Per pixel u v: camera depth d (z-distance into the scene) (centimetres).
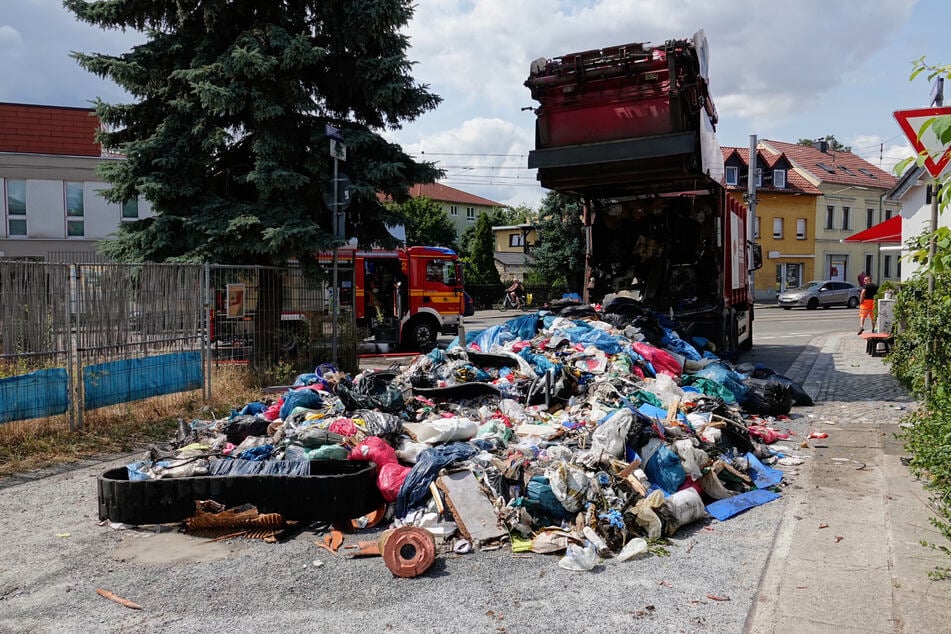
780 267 5016
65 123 2950
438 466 526
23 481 652
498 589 411
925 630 343
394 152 1277
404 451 574
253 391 1051
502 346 961
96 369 824
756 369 1020
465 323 3047
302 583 424
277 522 500
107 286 841
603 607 386
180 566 453
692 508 514
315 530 511
